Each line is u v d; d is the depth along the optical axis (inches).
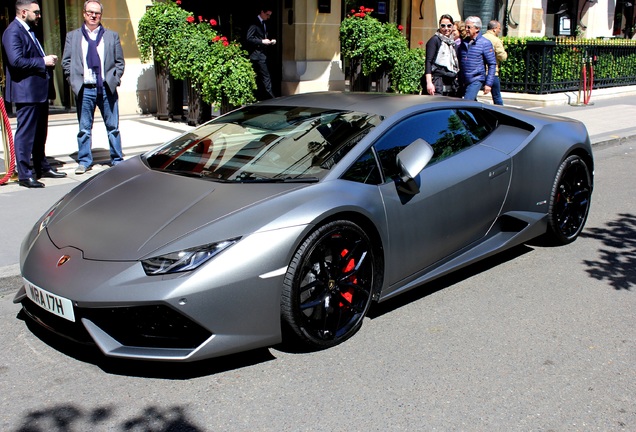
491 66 362.6
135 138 370.6
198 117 408.5
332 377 135.6
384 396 128.8
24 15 258.4
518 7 713.6
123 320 127.3
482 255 186.7
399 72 474.9
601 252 215.8
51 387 130.9
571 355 146.6
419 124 176.7
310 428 118.0
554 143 208.1
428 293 180.7
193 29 395.5
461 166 178.9
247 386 131.6
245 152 166.2
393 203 157.9
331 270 145.3
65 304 128.9
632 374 138.8
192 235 132.3
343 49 490.0
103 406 124.5
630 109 546.6
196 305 125.0
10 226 217.0
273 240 133.2
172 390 130.0
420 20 608.1
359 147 159.8
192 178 158.1
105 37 286.7
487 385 133.3
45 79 263.0
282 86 510.0
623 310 171.3
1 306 169.2
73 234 142.7
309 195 144.4
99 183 167.5
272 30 508.4
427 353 146.5
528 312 169.0
